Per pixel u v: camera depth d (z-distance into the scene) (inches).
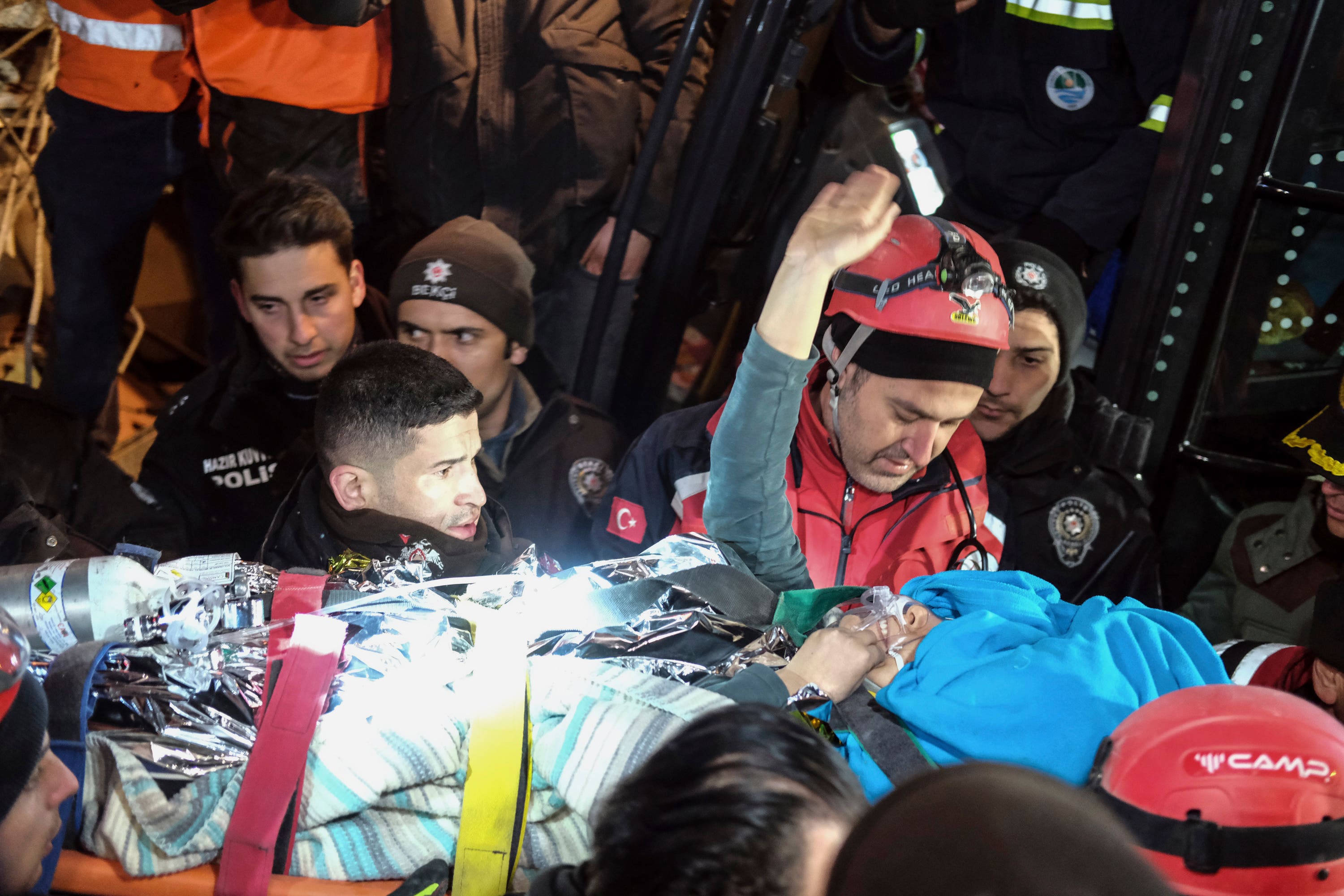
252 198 88.1
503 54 98.9
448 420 55.4
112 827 40.3
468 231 91.8
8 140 106.8
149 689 42.6
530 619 47.5
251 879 38.9
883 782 42.2
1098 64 96.7
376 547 56.0
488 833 39.3
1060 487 82.4
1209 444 99.7
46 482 83.2
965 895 19.5
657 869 26.8
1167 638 46.7
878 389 61.7
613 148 102.8
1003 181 102.0
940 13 92.7
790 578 55.4
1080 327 81.5
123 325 114.0
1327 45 87.4
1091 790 35.8
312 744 40.8
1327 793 32.3
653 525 72.6
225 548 93.4
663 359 110.5
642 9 100.0
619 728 40.3
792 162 108.6
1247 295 95.7
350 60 98.3
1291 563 84.8
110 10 96.0
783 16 94.8
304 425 94.0
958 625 46.6
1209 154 92.7
